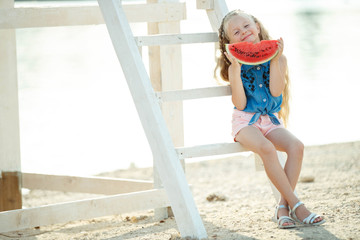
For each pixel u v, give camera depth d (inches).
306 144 422.9
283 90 192.1
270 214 196.9
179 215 163.5
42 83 745.6
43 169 365.4
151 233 184.4
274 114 185.6
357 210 187.2
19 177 231.9
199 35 186.7
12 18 194.1
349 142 419.2
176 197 163.5
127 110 573.3
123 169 365.1
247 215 199.5
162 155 165.5
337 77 744.3
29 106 592.7
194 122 506.3
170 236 174.9
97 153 411.8
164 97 171.9
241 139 176.1
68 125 504.7
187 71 777.6
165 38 178.5
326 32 1437.0
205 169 366.9
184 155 167.8
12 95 226.7
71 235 196.1
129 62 171.0
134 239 175.8
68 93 672.4
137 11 207.0
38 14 197.0
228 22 185.3
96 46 1247.5
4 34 221.0
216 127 479.5
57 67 911.0
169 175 164.4
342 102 580.4
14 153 229.6
